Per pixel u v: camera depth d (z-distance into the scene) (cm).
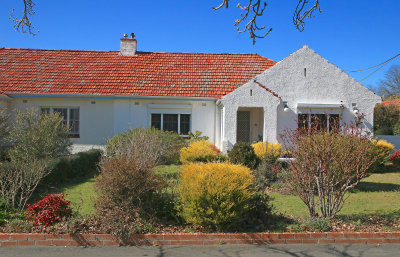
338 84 1675
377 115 3177
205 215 624
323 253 574
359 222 686
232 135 1586
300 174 717
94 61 1970
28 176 840
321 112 1658
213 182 623
